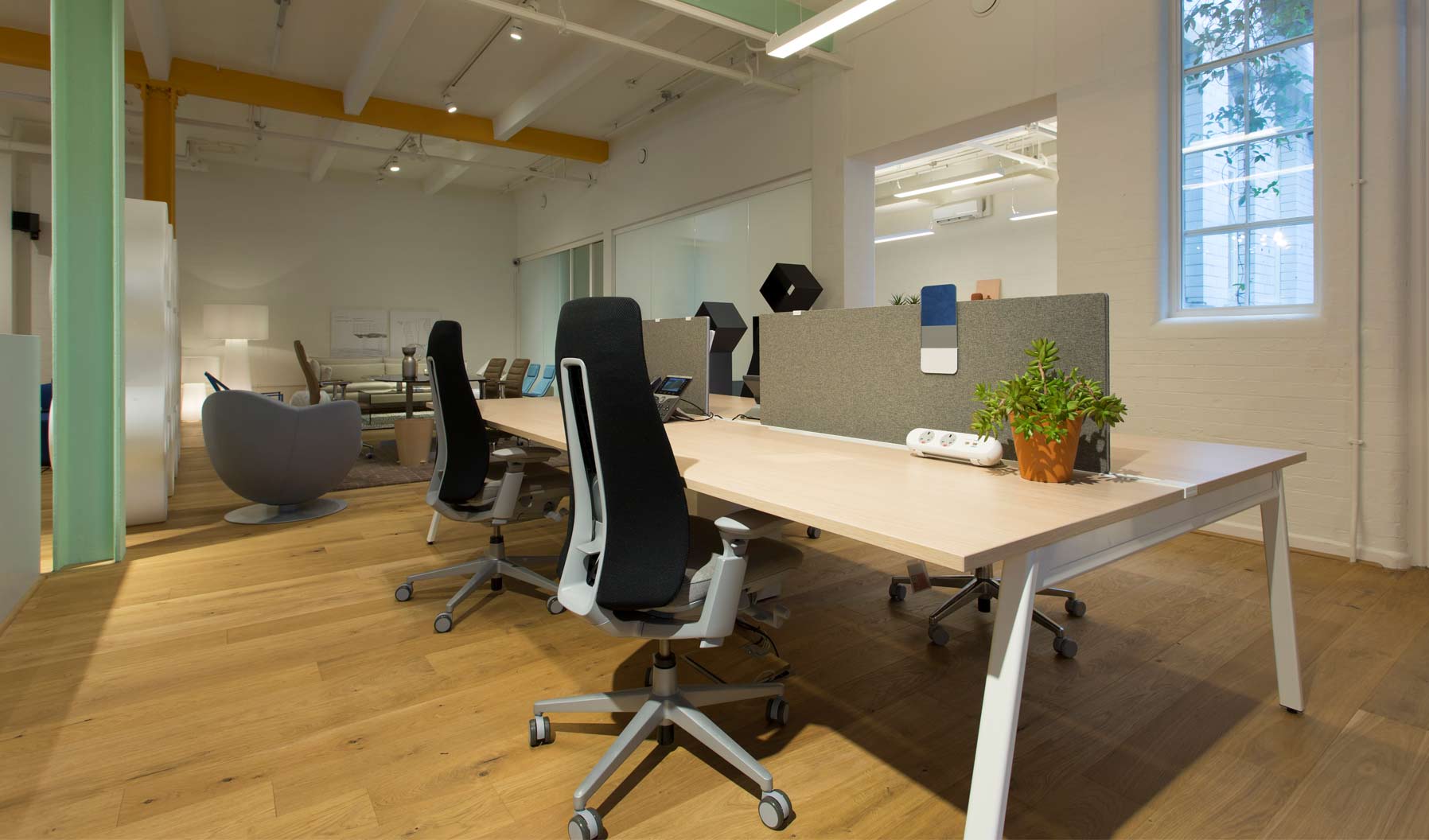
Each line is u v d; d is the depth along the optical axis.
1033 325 1.65
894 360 1.99
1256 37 3.32
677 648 2.20
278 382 9.99
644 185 8.13
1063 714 1.79
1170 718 1.77
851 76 5.36
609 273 8.93
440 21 5.72
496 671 2.04
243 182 9.71
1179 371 3.54
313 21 5.58
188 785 1.49
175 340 4.80
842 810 1.42
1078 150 3.91
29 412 2.61
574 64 6.16
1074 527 1.11
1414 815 1.39
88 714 1.78
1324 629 2.32
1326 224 3.06
